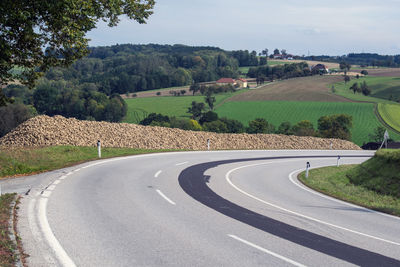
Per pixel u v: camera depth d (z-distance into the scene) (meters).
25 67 14.51
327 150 38.09
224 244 7.14
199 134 33.78
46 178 13.35
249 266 6.08
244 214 9.74
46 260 5.95
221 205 10.73
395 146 56.59
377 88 168.75
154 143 28.50
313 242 7.52
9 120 63.47
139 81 162.25
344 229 8.73
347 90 155.88
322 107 119.06
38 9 12.36
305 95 137.38
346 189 18.08
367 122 100.25
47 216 8.44
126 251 6.55
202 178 15.98
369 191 18.50
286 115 113.06
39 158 19.02
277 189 14.97
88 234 7.38
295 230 8.39
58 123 26.55
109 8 14.91
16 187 11.52
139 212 9.34
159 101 138.38
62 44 13.97
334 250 7.06
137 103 134.62
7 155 17.66
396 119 102.25
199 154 26.39
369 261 6.52
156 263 6.05
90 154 21.98
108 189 12.12
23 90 109.19
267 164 24.16
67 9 12.01
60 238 7.04
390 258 6.73
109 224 8.14
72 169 16.09
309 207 11.40
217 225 8.48
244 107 124.62
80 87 133.12
